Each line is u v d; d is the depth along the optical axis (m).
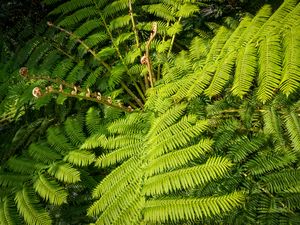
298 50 1.94
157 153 2.24
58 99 2.99
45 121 3.17
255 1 3.58
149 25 3.32
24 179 2.61
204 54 2.79
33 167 2.65
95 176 2.80
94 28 3.46
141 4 3.63
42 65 3.27
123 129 2.60
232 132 2.49
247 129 2.50
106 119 2.88
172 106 2.60
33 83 3.15
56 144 2.75
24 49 3.43
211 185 2.29
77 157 2.56
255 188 2.25
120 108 2.87
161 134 2.33
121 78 3.12
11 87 3.19
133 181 2.25
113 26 3.33
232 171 2.33
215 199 1.97
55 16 4.18
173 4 3.31
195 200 2.01
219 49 2.49
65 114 3.12
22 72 2.45
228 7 3.80
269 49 2.04
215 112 2.60
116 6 3.37
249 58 2.10
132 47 3.37
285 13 2.15
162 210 2.04
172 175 2.11
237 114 2.59
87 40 3.33
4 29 4.35
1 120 3.49
